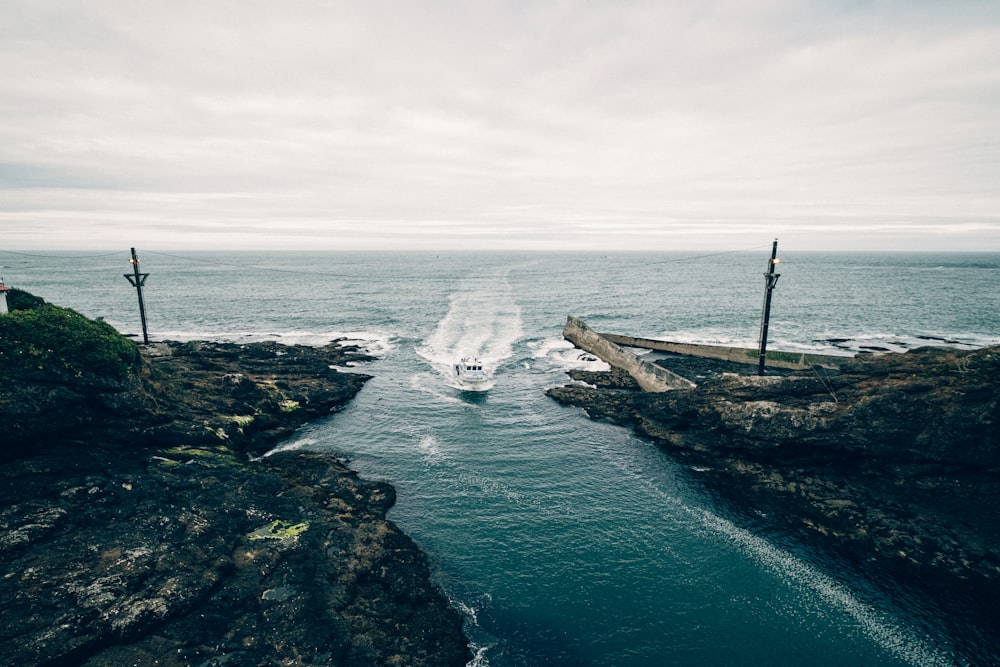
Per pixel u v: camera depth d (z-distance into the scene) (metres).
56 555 20.56
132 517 23.94
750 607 22.25
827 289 141.88
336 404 46.84
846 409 30.83
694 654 19.83
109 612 17.83
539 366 61.50
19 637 16.41
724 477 33.88
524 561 25.19
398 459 36.09
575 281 171.62
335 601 20.56
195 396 37.75
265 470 31.44
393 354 67.19
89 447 28.25
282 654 17.67
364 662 17.89
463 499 30.83
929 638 20.52
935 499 27.36
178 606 18.80
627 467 35.41
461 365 53.22
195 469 29.20
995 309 101.81
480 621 21.22
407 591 22.11
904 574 23.77
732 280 175.75
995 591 22.30
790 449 32.81
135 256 53.91
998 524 25.11
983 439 26.81
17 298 38.75
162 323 88.19
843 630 20.98
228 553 22.75
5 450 25.41
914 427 28.56
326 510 27.53
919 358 33.50
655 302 114.62
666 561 25.34
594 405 46.66
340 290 139.88
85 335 29.84
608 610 22.05
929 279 176.00
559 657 19.56
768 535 27.36
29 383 26.27
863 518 27.31
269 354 56.91
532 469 34.91
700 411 38.00
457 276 194.75
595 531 27.77
